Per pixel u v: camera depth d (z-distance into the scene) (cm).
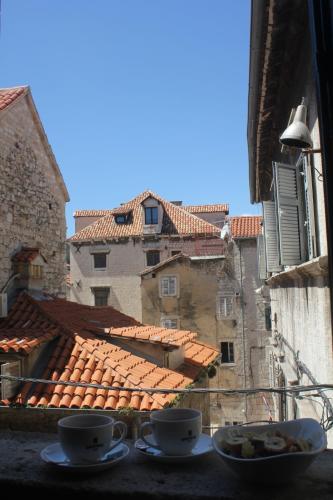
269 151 1086
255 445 177
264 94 783
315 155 559
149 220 3438
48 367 927
